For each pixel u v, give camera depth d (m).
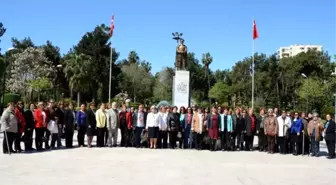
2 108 40.16
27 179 10.16
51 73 66.38
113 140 19.56
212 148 18.45
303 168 13.46
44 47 72.44
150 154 16.06
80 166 12.50
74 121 18.31
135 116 18.80
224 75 97.06
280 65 73.12
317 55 74.88
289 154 17.98
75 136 25.17
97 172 11.45
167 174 11.38
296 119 18.08
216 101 77.06
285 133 18.16
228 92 76.50
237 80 78.38
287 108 66.81
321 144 24.22
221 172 12.04
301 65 71.88
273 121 18.20
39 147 16.66
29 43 78.81
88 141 18.11
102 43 70.88
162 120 18.72
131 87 73.12
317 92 58.12
